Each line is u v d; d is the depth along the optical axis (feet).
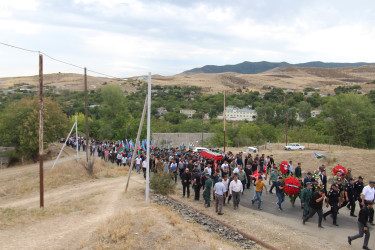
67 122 136.36
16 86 643.04
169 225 33.06
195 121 238.48
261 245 31.04
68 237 30.68
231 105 418.31
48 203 49.57
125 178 71.97
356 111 153.69
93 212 42.01
